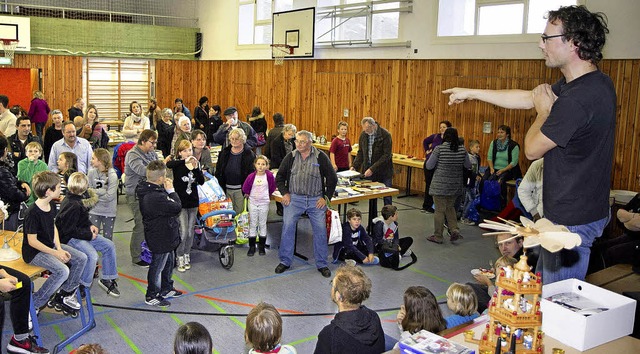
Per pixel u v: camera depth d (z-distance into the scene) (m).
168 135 10.08
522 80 9.36
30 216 4.26
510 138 9.36
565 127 1.87
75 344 4.57
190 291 5.86
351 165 9.37
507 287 2.00
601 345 2.16
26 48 14.55
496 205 8.96
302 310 5.47
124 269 6.39
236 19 15.56
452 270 6.82
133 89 16.59
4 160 5.91
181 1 17.58
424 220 9.24
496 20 9.72
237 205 7.15
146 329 4.91
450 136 7.72
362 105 12.09
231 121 9.00
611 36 8.22
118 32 15.97
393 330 5.11
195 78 17.20
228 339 4.79
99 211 5.93
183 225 6.34
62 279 4.36
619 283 4.43
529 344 2.01
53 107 15.38
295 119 13.84
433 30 10.56
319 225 6.46
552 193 2.05
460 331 2.32
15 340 4.07
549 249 1.83
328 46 12.70
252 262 6.87
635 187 8.16
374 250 6.99
